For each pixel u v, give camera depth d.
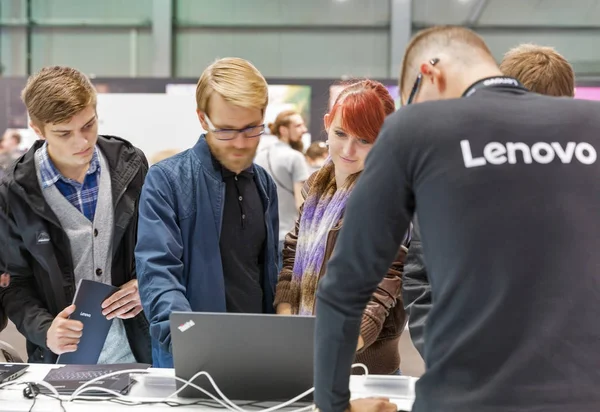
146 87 4.30
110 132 4.31
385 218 0.89
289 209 3.97
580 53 5.89
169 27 6.20
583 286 0.82
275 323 1.19
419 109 0.91
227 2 6.24
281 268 1.76
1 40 6.24
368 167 0.91
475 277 0.83
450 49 1.00
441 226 0.85
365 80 1.59
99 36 6.25
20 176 1.72
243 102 1.38
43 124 1.64
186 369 1.25
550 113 0.89
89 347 1.54
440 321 0.87
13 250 1.76
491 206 0.83
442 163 0.86
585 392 0.79
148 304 1.38
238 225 1.56
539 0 5.91
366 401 1.13
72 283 1.77
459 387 0.83
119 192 1.82
